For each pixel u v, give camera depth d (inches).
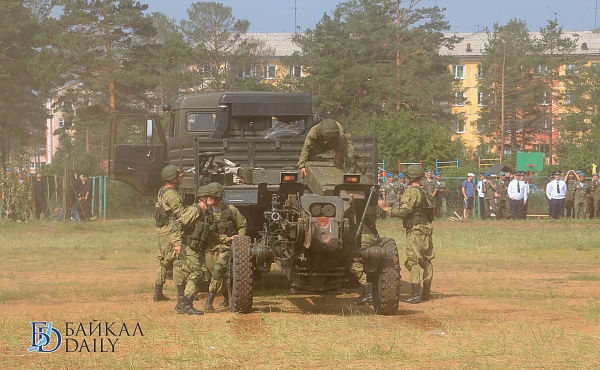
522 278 637.3
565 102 3961.6
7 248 892.6
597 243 940.0
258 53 3934.5
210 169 558.3
